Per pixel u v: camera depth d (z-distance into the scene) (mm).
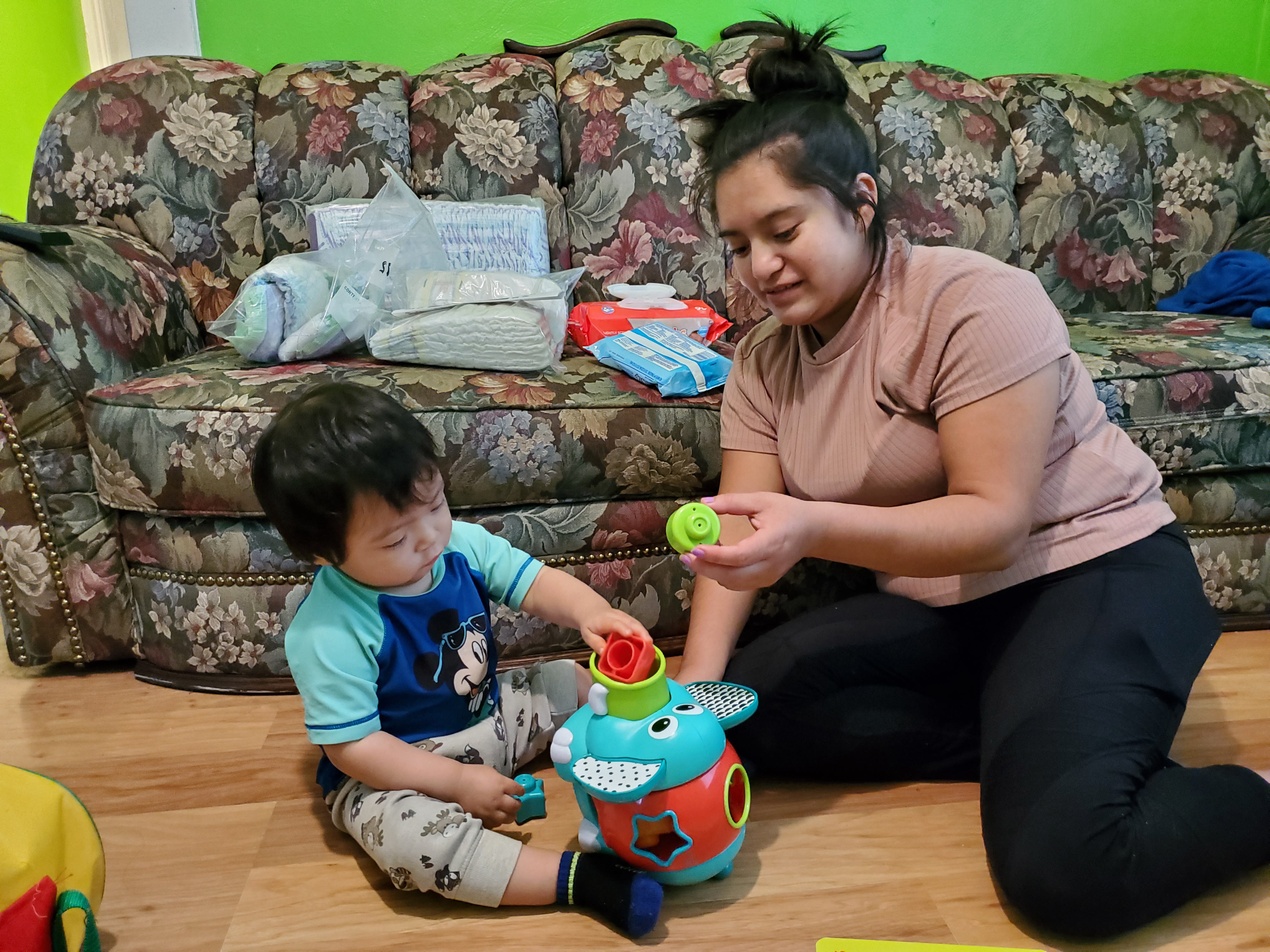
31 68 2209
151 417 1180
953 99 1831
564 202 1756
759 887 863
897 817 969
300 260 1432
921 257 947
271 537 1213
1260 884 852
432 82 1754
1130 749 804
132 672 1328
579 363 1436
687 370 1292
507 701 1029
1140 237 1859
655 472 1261
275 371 1306
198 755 1110
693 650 1062
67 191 1605
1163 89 1934
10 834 702
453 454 1192
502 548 1040
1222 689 1192
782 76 895
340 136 1676
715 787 798
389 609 902
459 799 885
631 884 803
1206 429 1299
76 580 1269
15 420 1208
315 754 1112
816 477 1022
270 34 1905
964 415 875
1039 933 794
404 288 1407
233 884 890
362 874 906
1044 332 878
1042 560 954
